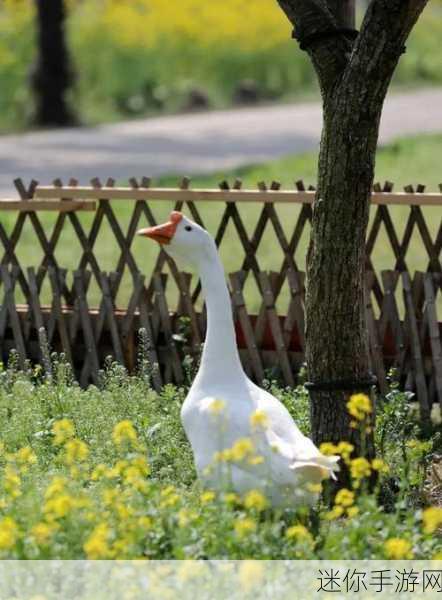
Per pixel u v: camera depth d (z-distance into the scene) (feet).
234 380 28.63
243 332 41.16
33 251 72.43
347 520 27.99
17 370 43.29
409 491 30.14
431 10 204.13
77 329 43.04
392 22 28.60
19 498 25.41
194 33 162.61
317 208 30.04
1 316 43.80
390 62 28.96
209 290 29.09
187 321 41.93
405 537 24.00
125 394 34.76
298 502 26.09
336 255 29.94
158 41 160.86
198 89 154.71
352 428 30.58
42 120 140.97
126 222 80.43
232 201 41.16
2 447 31.07
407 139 114.32
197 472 27.63
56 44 140.67
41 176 98.22
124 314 42.96
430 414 39.78
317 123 135.33
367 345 30.89
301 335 40.98
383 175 96.02
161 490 27.68
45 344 38.09
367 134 29.40
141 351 41.73
